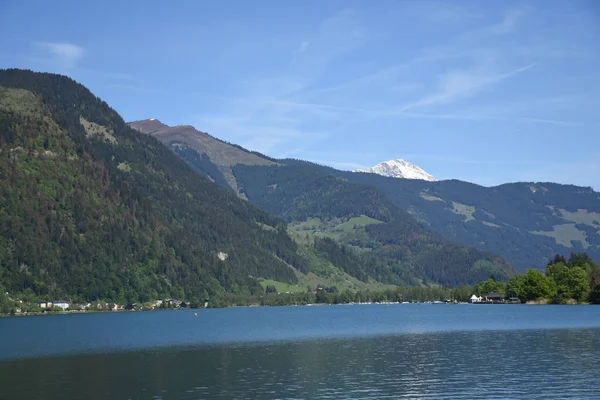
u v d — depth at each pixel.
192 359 117.12
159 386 88.94
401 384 88.50
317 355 120.44
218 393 83.94
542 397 79.38
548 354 114.44
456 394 81.88
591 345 126.25
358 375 95.81
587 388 83.69
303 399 80.12
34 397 82.81
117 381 93.31
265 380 92.62
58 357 124.69
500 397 79.75
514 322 195.50
